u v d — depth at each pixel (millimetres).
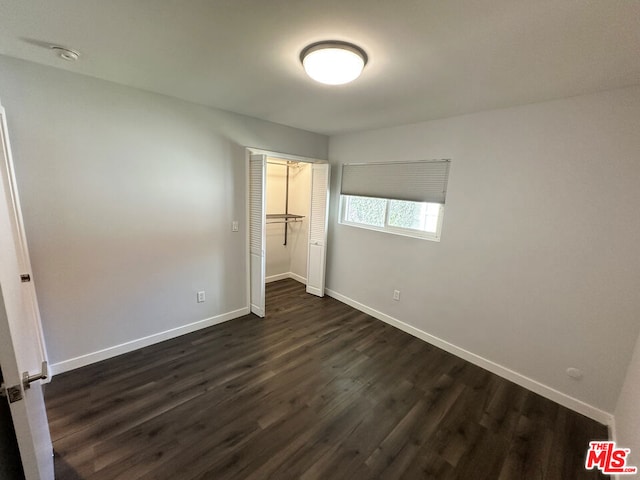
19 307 1164
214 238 3002
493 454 1693
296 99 2355
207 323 3105
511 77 1714
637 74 1574
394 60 1573
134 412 1875
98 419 1805
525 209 2219
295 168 4637
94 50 1614
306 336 3010
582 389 2045
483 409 2053
